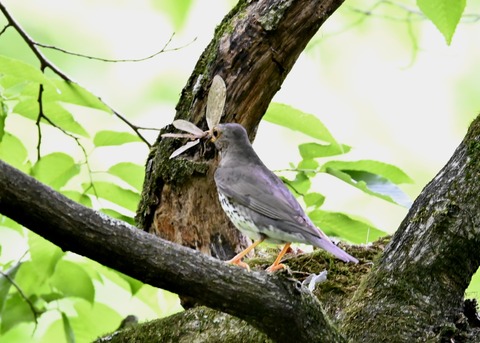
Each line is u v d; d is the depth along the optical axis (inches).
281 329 302.8
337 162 454.6
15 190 262.1
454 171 355.9
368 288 356.2
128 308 607.8
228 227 421.1
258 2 403.2
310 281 383.6
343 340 315.0
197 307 388.5
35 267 458.0
